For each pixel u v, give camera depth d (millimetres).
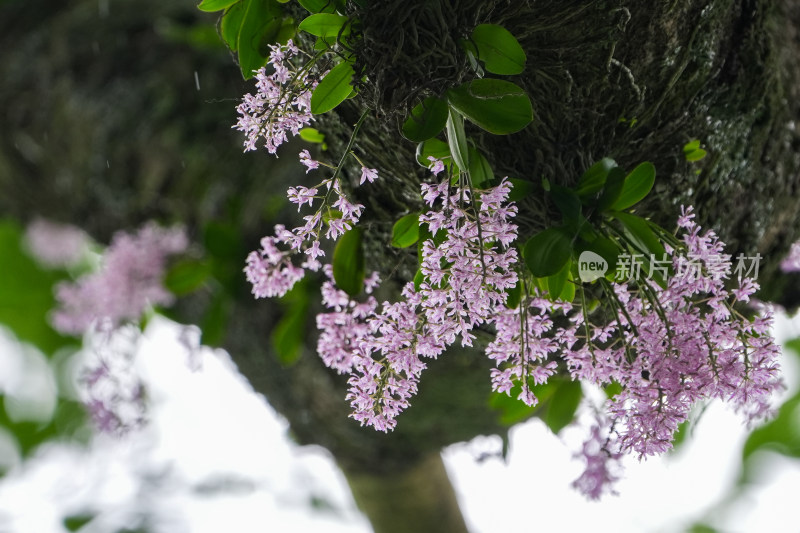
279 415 2596
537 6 1837
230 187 2441
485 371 2236
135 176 2600
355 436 2480
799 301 2150
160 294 2418
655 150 1961
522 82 1879
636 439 1805
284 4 1883
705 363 1811
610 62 1884
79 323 2430
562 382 2080
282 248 2330
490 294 1796
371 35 1798
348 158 1979
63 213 3211
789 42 2098
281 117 1822
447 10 1798
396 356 1812
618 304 1868
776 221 2084
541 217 1896
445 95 1813
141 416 2428
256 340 2445
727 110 1985
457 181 1846
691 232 1849
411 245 1983
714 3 1919
